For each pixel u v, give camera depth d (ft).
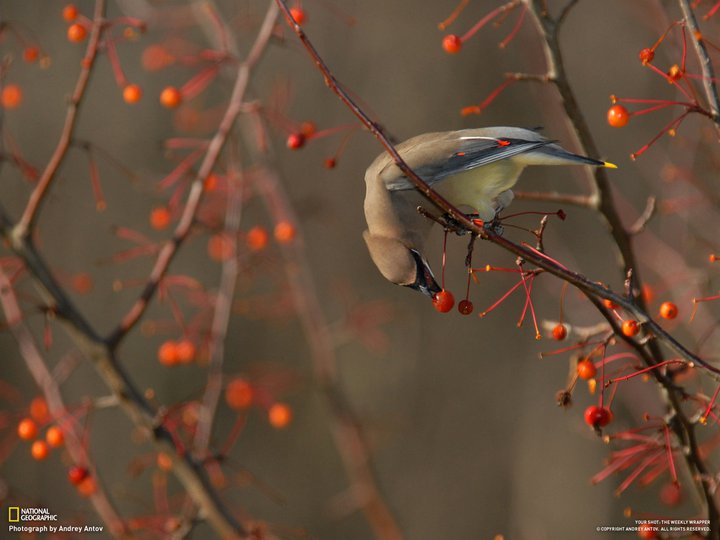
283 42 27.91
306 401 49.90
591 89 49.67
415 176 18.39
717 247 33.68
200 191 26.71
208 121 38.60
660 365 18.79
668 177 32.40
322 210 43.52
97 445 47.03
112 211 49.21
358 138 50.19
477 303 50.88
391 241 23.79
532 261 18.35
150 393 25.03
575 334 20.62
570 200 23.88
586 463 48.16
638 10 38.29
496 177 23.91
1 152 26.86
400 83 50.80
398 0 51.03
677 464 22.25
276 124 32.63
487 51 50.42
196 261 48.78
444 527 49.11
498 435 50.01
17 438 38.93
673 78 19.90
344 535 48.85
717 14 30.66
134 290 49.03
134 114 50.06
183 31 46.57
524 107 49.90
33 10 49.62
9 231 24.99
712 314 31.81
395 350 50.34
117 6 48.70
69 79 50.14
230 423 49.11
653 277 37.40
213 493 25.27
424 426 50.01
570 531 47.85
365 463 39.01
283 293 40.09
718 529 20.26
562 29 50.42
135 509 45.65
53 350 47.21
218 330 30.22
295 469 49.42
